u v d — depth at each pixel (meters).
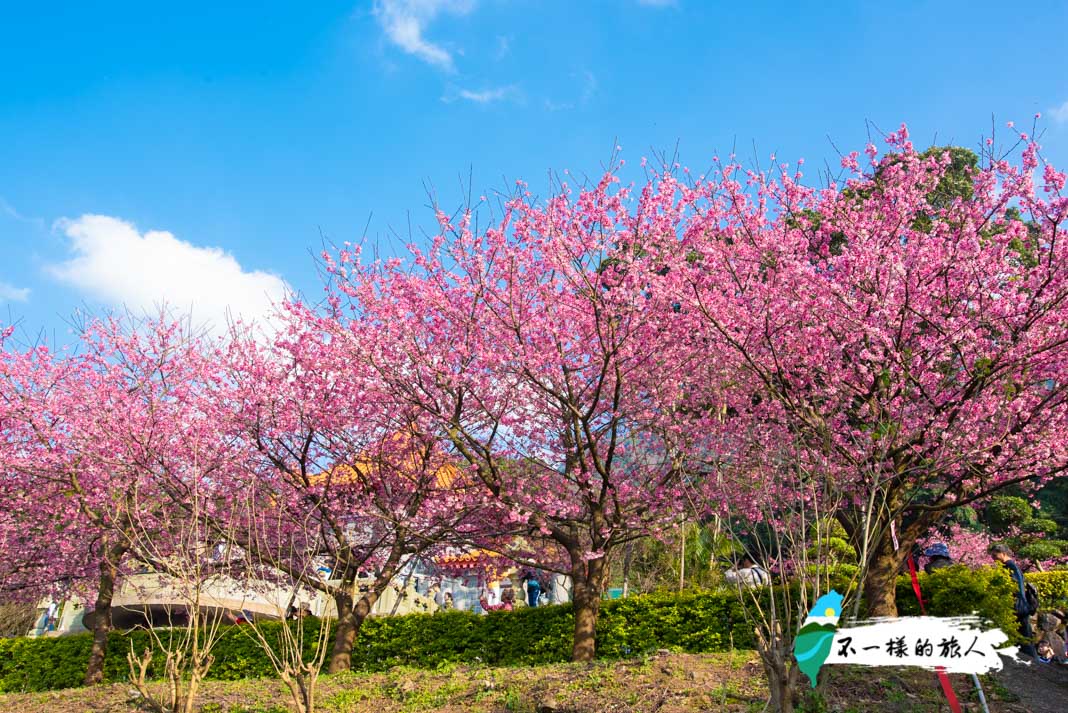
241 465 12.58
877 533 8.24
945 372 10.76
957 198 10.61
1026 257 11.30
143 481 12.34
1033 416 9.34
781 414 10.16
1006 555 10.05
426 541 12.40
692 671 8.64
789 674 5.95
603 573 12.48
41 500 14.01
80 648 14.90
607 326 11.09
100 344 14.85
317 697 10.02
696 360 11.49
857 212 10.98
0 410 13.75
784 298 10.57
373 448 13.16
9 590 14.64
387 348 11.65
